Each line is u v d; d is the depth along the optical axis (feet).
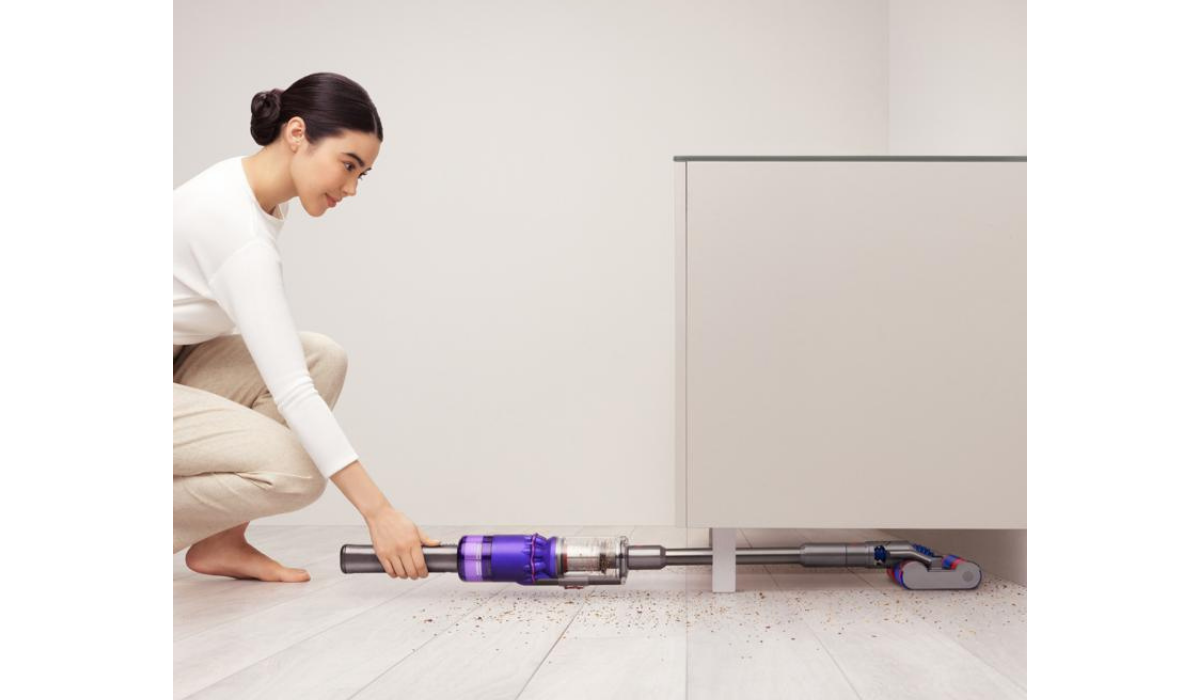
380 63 9.96
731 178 5.04
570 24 9.91
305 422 4.76
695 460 5.03
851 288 5.01
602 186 9.82
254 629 4.24
